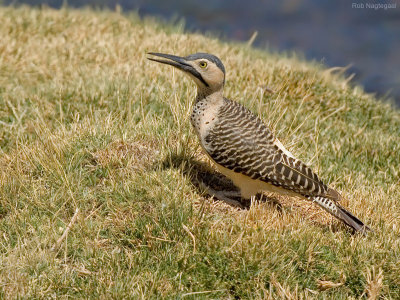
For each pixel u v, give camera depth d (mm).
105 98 13359
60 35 17000
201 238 9141
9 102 13453
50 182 10242
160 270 8898
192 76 9766
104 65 15531
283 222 9680
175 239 9227
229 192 10453
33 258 8859
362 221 10180
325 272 9062
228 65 15461
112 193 9961
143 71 14758
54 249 9156
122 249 9312
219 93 9891
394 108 16094
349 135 13531
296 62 16609
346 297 8828
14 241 9336
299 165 9797
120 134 11227
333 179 11664
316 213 10445
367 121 14586
